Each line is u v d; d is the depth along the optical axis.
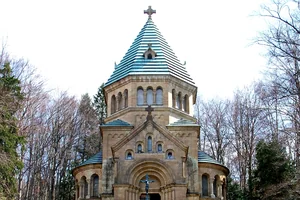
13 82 47.12
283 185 41.19
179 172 47.19
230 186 64.00
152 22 60.81
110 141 51.75
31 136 63.28
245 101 75.56
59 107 77.56
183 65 58.00
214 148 74.44
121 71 56.69
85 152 76.62
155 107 53.25
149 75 54.22
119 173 47.06
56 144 68.44
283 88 31.38
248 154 65.94
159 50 57.12
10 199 41.78
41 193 67.12
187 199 48.19
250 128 67.06
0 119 42.44
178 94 55.53
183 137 51.72
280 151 50.19
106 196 48.88
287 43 28.92
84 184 52.88
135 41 59.44
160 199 47.75
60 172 71.38
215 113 76.31
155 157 47.69
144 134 48.56
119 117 54.28
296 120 33.81
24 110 63.97
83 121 77.06
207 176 52.03
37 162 65.75
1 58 57.12
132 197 46.66
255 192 52.84
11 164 41.31
